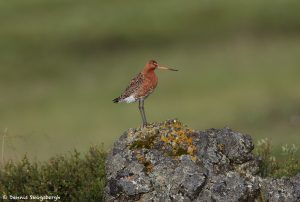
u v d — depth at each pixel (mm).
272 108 30016
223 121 29141
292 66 37469
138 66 39562
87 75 38406
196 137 11852
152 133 11867
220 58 39812
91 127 29906
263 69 37438
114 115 31734
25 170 12188
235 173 11258
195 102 32844
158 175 11258
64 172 12148
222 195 11023
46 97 35125
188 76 37250
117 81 37344
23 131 29578
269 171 12609
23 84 37219
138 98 13625
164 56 40938
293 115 28266
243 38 42625
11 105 33906
